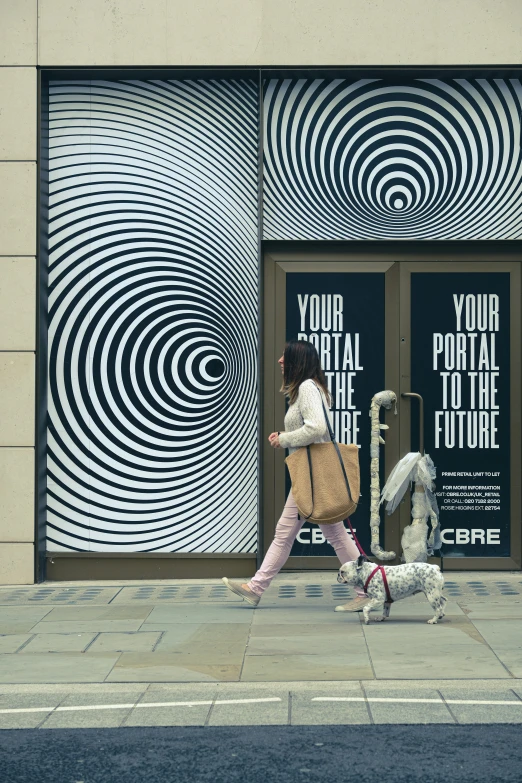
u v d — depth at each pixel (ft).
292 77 26.48
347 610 22.13
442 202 26.71
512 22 25.82
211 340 26.71
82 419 26.63
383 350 26.89
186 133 26.63
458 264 26.89
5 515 25.85
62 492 26.58
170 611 22.45
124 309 26.71
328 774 12.69
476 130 26.63
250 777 12.62
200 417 26.71
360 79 26.63
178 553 26.53
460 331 26.84
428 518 26.71
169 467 26.63
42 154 26.14
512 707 15.37
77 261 26.66
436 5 25.88
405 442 26.84
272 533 26.84
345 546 21.98
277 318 26.96
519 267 26.86
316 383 22.03
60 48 25.91
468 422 26.89
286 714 15.15
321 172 26.68
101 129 26.63
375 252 26.89
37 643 19.56
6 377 25.80
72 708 15.62
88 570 26.58
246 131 26.61
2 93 25.88
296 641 19.51
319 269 26.89
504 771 12.75
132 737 14.25
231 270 26.71
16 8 25.88
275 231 26.73
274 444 21.66
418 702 15.62
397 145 26.71
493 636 19.65
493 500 26.78
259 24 25.89
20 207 25.85
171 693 16.29
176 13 25.94
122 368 26.68
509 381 26.86
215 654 18.60
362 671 17.33
